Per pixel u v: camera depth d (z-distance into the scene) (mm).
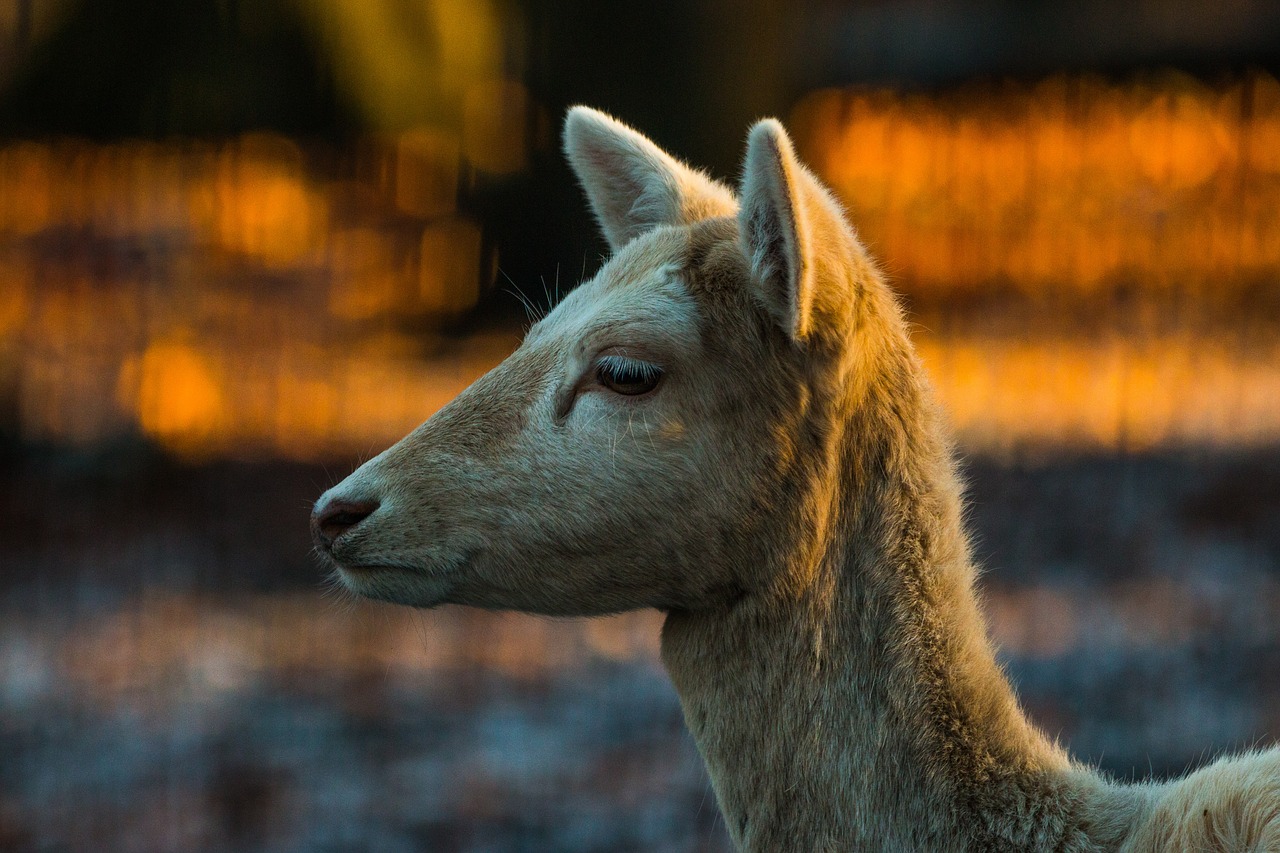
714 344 12031
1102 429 49875
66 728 28938
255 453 48125
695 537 12047
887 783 11656
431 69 46906
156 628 35031
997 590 35844
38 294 57969
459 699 30938
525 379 12438
